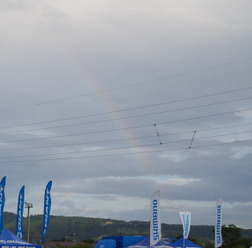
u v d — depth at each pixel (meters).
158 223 37.25
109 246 44.38
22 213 42.31
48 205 41.91
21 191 42.59
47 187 42.22
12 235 34.56
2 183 41.38
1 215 40.84
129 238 45.19
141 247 39.78
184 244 41.66
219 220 42.50
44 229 41.34
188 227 42.31
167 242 42.34
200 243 82.88
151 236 37.16
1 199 41.09
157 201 37.59
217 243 42.25
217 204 42.69
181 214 42.19
